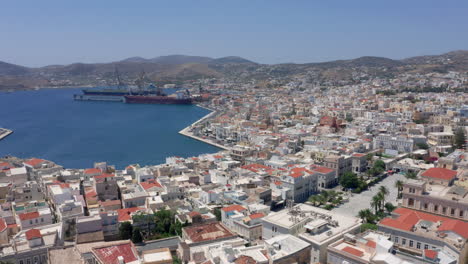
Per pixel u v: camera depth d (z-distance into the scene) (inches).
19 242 5290.4
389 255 4092.0
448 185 6535.4
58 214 7007.9
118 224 6501.0
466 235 4685.0
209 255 4530.0
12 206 7229.3
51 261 4658.0
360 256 4229.8
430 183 6742.1
